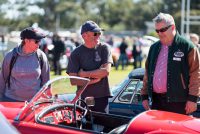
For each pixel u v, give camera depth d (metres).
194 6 68.25
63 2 94.69
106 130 5.29
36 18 92.56
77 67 6.06
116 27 100.38
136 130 4.46
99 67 6.06
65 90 5.38
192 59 5.32
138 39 33.28
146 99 5.73
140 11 100.00
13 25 89.06
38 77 5.73
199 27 57.59
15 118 4.73
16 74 5.66
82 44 6.11
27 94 5.68
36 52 5.75
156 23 5.35
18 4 90.75
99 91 6.00
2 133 2.90
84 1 97.56
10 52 5.74
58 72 20.69
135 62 25.62
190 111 5.38
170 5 75.69
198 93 5.34
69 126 4.85
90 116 5.36
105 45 6.09
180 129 4.45
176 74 5.36
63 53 21.66
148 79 5.61
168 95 5.39
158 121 4.58
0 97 5.84
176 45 5.37
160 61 5.46
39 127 4.64
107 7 99.81
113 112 6.66
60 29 89.81
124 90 6.63
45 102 5.14
